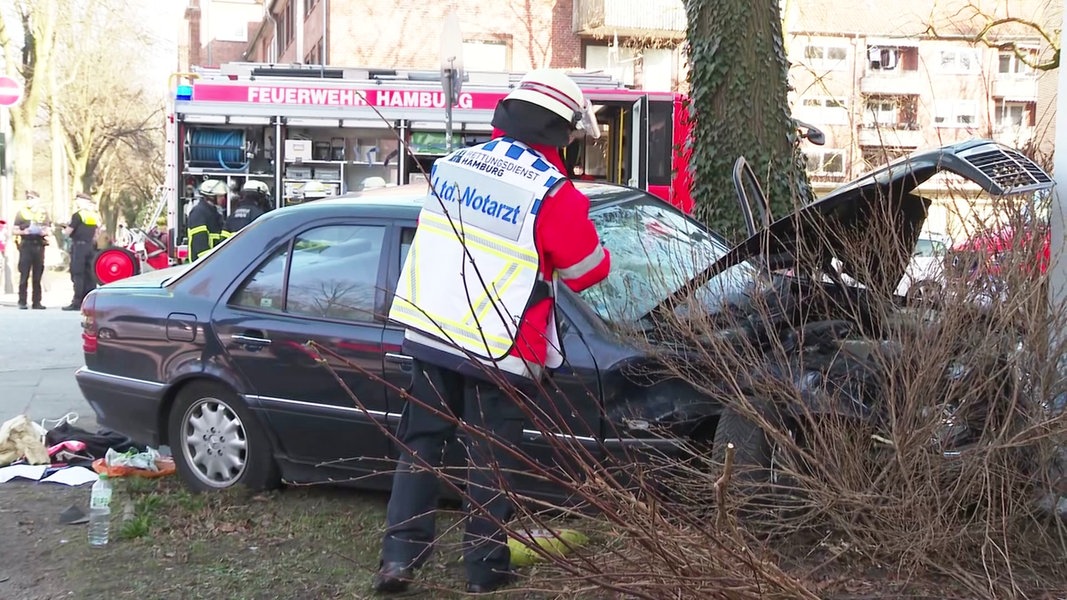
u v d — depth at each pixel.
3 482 5.86
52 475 5.96
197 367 5.42
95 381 5.75
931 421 3.64
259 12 56.38
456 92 9.58
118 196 60.91
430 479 4.03
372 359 4.96
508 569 3.96
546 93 3.88
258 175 14.09
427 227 3.98
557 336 3.96
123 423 5.70
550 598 3.79
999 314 3.72
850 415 3.82
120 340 5.66
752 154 7.61
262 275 5.42
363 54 26.81
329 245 5.31
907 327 3.77
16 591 4.23
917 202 4.22
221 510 5.16
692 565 3.08
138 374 5.61
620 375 4.37
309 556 4.57
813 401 3.87
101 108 43.59
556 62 27.95
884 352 3.79
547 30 27.83
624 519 3.17
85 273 16.33
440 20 27.16
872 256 4.03
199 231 12.88
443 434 4.04
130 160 54.56
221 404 5.43
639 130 14.23
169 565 4.48
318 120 14.01
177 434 5.55
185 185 13.96
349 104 14.05
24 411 7.78
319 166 14.16
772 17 7.70
